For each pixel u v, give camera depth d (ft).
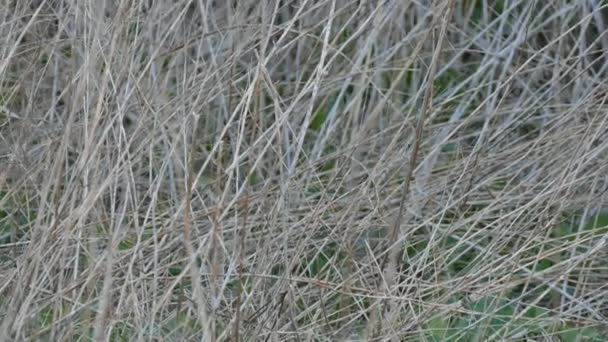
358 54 21.08
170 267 18.11
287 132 21.12
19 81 19.79
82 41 20.04
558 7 24.22
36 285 16.12
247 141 21.25
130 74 17.57
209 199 20.29
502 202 20.35
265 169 20.88
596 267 19.53
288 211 18.71
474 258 19.47
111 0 19.70
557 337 18.38
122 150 18.25
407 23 23.68
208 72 19.21
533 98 22.18
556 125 20.99
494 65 22.39
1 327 15.30
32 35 21.24
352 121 22.30
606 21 24.48
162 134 18.85
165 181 20.43
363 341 16.22
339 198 19.12
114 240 15.97
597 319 18.63
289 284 16.98
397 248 17.54
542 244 18.44
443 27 16.75
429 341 18.11
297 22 22.89
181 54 21.01
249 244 19.02
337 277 19.17
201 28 21.38
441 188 20.36
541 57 23.07
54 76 20.18
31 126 19.71
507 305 18.33
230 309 17.26
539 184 19.86
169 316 16.98
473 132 22.63
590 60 24.26
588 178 20.38
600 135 20.93
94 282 16.53
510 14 24.97
